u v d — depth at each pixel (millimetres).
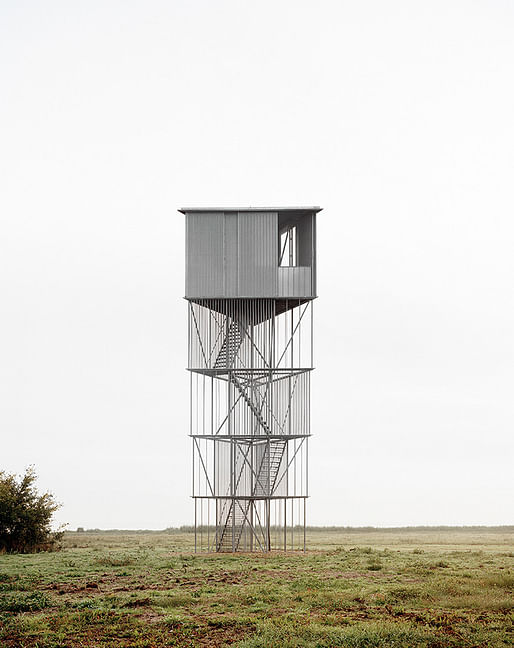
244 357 45344
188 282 44781
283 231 49156
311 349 44656
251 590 28172
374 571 34312
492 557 42000
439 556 42875
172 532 101625
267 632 20750
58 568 36781
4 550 49969
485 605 24688
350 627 21516
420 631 20781
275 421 44875
